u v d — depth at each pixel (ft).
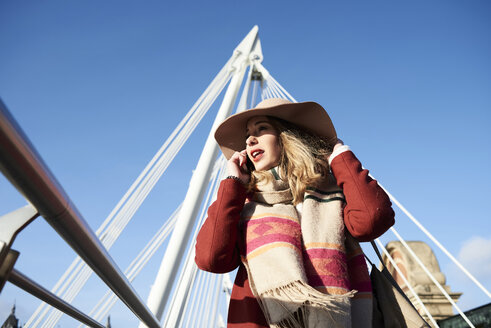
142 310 4.15
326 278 4.09
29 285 2.55
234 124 5.79
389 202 4.57
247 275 4.43
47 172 1.77
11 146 1.49
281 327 3.95
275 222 4.41
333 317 3.88
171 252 14.40
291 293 3.84
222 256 4.39
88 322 4.00
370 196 4.44
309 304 3.82
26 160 1.59
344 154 4.88
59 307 3.28
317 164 5.01
